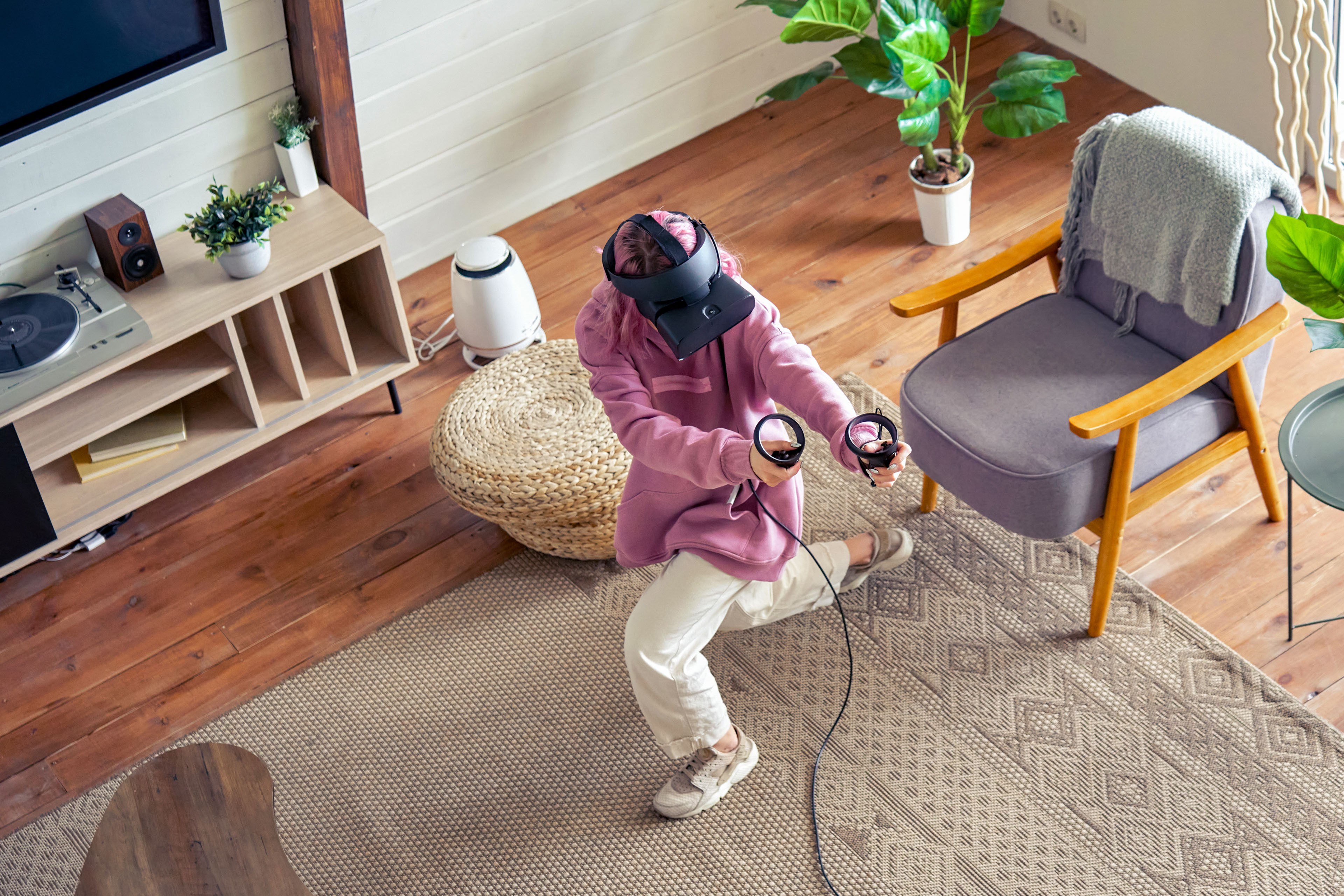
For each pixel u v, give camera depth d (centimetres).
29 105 239
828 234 344
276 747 246
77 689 261
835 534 268
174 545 287
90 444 284
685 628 206
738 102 387
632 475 204
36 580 282
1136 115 229
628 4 338
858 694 240
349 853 229
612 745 239
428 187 339
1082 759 225
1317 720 224
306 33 270
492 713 247
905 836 219
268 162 299
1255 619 243
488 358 321
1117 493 220
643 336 184
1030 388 231
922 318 315
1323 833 210
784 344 185
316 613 270
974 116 372
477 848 227
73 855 232
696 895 216
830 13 295
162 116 271
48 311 259
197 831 183
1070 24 380
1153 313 235
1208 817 215
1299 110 284
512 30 320
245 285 272
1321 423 215
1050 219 335
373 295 301
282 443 309
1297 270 201
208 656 264
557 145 356
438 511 289
